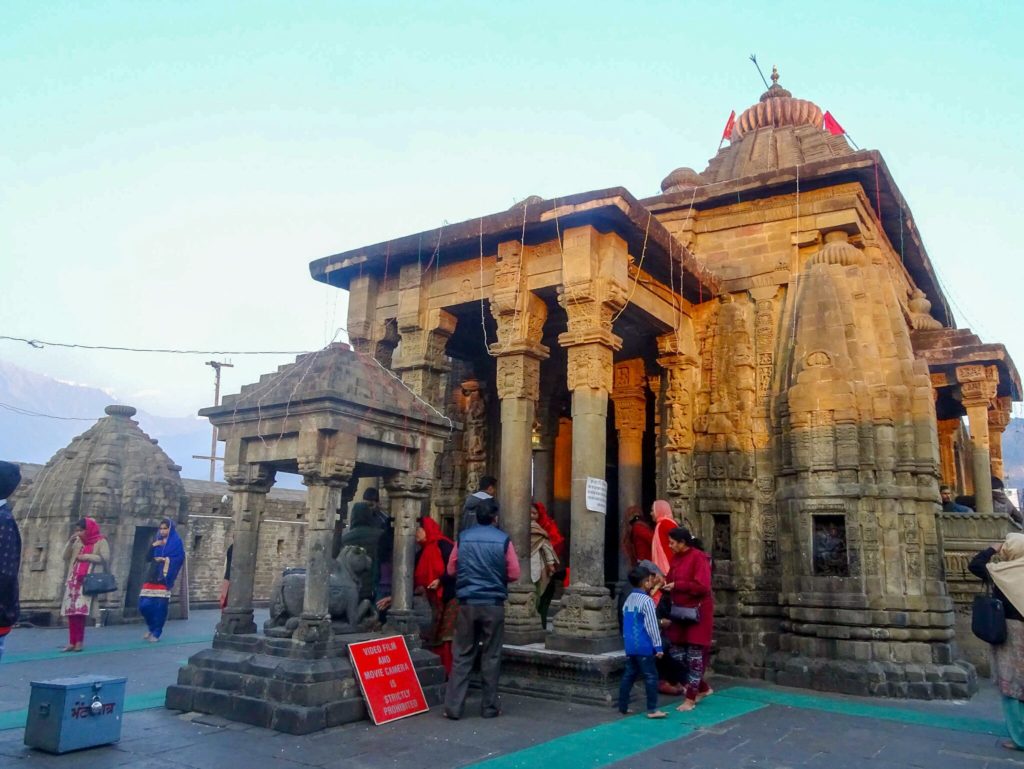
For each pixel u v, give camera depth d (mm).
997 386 16391
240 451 8727
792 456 12109
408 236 12984
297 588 8344
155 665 11250
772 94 18312
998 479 18891
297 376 8484
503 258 12039
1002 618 7344
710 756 6719
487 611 8000
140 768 5891
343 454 7945
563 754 6578
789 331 13008
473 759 6328
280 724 7062
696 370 13922
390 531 10477
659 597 9562
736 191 13789
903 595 11055
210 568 22031
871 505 11430
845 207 13039
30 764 5941
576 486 10695
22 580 17219
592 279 10977
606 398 11141
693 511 13242
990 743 7527
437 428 9281
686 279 13008
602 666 9148
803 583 11617
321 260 14180
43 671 10633
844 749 7160
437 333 13258
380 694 7707
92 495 17422
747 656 12109
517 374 11797
